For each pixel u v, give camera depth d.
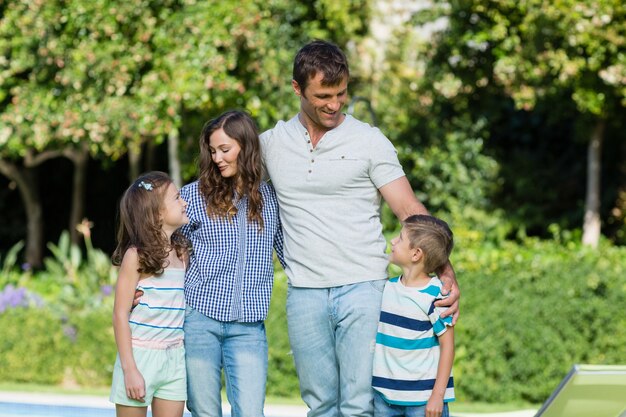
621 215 13.31
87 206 16.45
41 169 16.38
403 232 3.74
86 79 10.71
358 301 3.74
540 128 14.81
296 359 3.89
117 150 11.90
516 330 8.63
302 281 3.79
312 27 11.56
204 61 10.22
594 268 8.74
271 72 10.81
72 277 10.30
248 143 3.82
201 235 3.86
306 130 3.82
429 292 3.71
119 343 3.74
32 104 10.97
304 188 3.78
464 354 8.62
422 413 3.73
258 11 10.49
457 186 13.21
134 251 3.74
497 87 13.05
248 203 3.86
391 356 3.73
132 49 10.45
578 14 10.32
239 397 3.80
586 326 8.65
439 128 13.48
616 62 10.64
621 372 3.27
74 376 9.15
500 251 9.94
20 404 5.32
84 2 10.26
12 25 10.76
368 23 12.66
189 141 12.05
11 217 16.41
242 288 3.81
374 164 3.75
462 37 11.85
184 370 3.84
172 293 3.79
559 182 14.27
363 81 13.01
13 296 9.38
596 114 11.94
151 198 3.75
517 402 8.67
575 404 3.35
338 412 3.92
